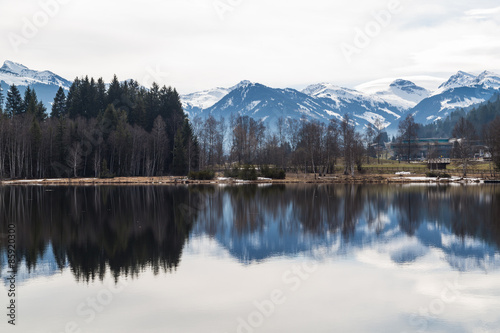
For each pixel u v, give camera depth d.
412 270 42.34
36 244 52.69
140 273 41.41
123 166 159.38
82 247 51.06
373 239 55.25
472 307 33.75
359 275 40.84
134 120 176.00
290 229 61.44
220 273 41.31
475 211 77.12
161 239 55.12
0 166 144.75
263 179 144.25
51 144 151.38
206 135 187.00
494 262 45.06
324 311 32.97
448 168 185.12
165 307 33.69
